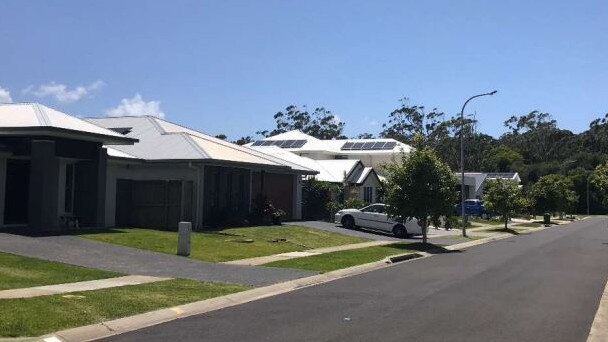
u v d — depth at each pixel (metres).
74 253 17.47
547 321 10.85
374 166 59.12
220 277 15.59
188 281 14.55
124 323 10.15
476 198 72.75
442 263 21.44
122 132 31.89
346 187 42.62
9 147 21.41
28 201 21.84
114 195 26.36
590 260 22.78
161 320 10.59
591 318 11.21
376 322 10.52
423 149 29.70
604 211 105.88
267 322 10.45
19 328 9.12
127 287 13.22
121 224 26.84
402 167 29.30
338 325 10.23
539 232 46.09
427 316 11.13
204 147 29.70
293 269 17.89
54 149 21.64
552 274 18.16
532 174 113.06
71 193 24.02
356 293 13.98
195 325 10.16
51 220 21.45
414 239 32.38
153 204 27.33
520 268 19.78
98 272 15.09
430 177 28.89
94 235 20.92
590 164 117.88
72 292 12.18
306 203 39.12
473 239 35.44
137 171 28.47
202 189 27.80
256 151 37.19
